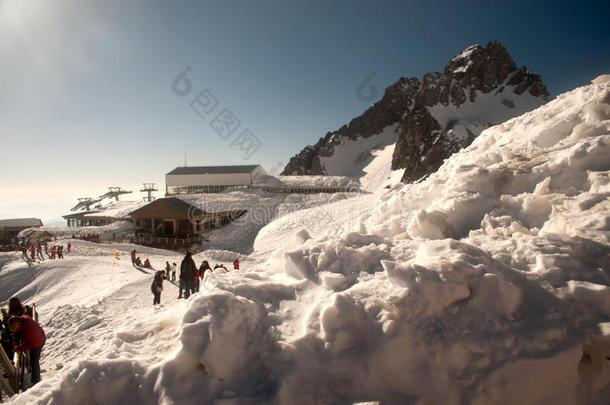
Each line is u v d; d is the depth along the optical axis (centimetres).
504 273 232
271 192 5088
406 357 196
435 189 509
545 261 243
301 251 302
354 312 216
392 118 13562
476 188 427
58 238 3083
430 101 10150
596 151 368
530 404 180
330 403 186
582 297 212
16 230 4247
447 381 186
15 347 359
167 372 198
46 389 216
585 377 194
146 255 2070
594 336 194
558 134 500
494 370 184
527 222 347
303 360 201
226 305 224
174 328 267
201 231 3105
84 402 203
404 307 211
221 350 203
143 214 3167
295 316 236
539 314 205
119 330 273
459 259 233
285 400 182
